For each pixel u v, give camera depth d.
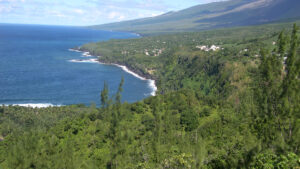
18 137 61.19
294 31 17.27
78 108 108.75
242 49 168.75
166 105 80.75
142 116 72.56
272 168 15.97
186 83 165.50
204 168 27.12
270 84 18.05
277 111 17.67
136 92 154.12
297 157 15.62
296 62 16.84
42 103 122.69
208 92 143.88
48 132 65.94
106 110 56.59
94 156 46.62
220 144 40.25
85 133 61.38
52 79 168.38
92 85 160.25
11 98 125.94
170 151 36.34
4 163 39.66
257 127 19.38
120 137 44.09
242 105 64.81
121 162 38.66
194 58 194.00
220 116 66.81
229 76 129.62
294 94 16.86
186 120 65.00
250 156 18.69
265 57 18.69
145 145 44.38
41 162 36.59
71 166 36.34
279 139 17.39
